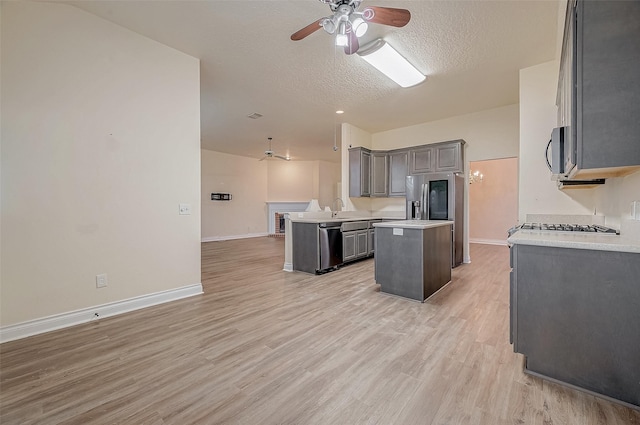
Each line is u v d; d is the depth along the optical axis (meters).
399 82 3.82
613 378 1.51
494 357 1.95
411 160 5.77
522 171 3.52
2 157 2.18
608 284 1.52
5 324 2.19
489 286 3.69
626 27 1.40
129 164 2.84
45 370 1.80
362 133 6.33
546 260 1.69
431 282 3.29
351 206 6.11
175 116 3.18
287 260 4.75
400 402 1.51
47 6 2.37
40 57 2.34
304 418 1.39
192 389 1.62
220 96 4.48
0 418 1.39
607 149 1.43
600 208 2.79
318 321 2.58
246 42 3.04
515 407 1.46
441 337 2.25
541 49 3.12
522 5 2.46
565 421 1.36
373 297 3.26
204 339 2.23
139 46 2.90
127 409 1.46
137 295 2.89
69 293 2.48
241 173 9.81
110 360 1.92
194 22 2.71
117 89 2.75
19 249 2.25
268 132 6.69
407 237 3.18
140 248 2.92
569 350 1.62
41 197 2.34
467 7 2.50
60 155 2.43
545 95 3.40
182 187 3.25
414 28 2.78
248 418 1.39
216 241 8.93
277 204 10.67
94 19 2.61
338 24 2.08
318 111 5.18
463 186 5.21
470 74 3.70
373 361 1.91
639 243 1.53
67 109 2.46
